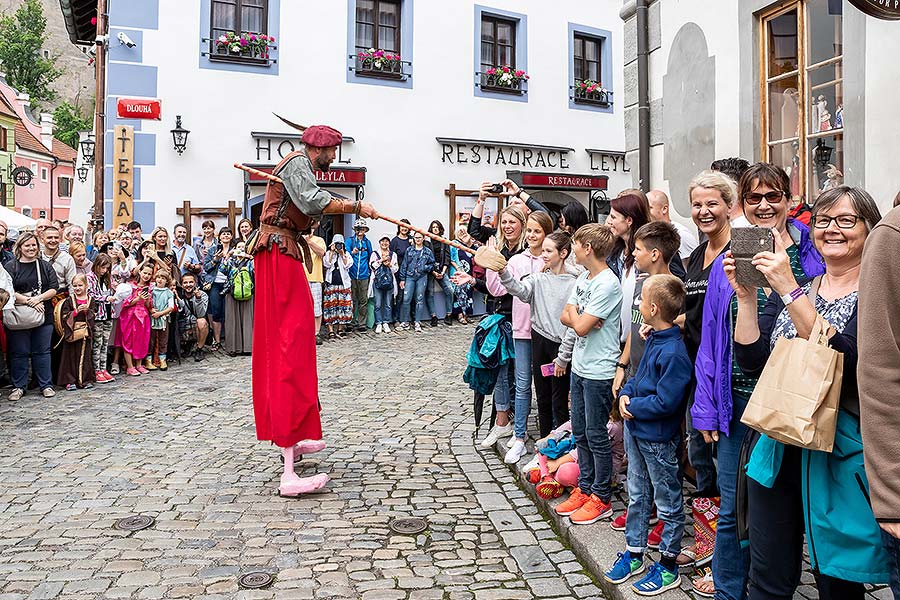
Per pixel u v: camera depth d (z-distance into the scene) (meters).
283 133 12.51
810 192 5.20
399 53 13.64
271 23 12.45
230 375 8.98
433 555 3.87
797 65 5.30
